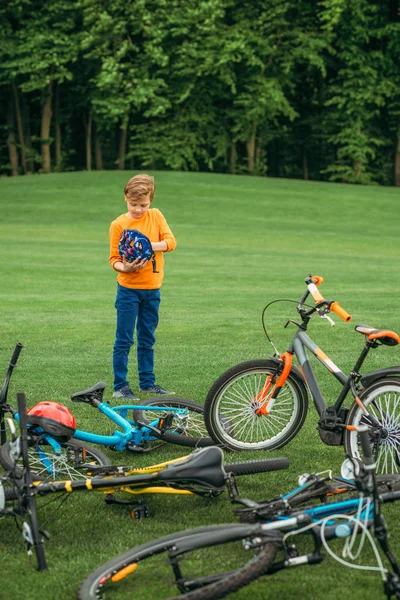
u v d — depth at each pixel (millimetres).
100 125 58812
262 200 42188
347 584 3527
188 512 4359
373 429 4793
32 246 24312
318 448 5434
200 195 43031
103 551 3875
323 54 61438
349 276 17922
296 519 3488
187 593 3131
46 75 54750
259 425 5805
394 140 63000
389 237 31844
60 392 7016
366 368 8008
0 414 4758
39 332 10328
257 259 22172
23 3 56469
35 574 3629
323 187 47469
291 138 63500
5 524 4199
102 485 3865
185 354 8805
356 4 57594
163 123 59938
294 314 11898
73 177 48344
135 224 6570
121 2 55500
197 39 56500
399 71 60656
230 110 59719
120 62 58156
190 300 13578
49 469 4586
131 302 6668
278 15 57656
